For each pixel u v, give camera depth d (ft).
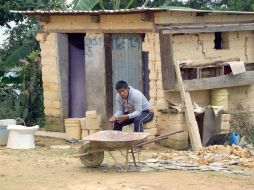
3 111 62.75
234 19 57.11
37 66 64.80
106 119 55.21
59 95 57.88
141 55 53.11
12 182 34.35
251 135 55.42
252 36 58.39
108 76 55.06
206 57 54.29
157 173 36.35
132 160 42.34
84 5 61.11
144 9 49.29
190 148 51.90
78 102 58.70
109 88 55.11
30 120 64.08
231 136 52.65
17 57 67.05
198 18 53.88
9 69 66.33
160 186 32.63
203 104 54.70
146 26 51.31
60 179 34.99
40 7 69.41
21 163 40.68
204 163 40.60
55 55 57.88
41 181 34.50
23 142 49.03
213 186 32.94
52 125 58.59
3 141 50.57
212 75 54.13
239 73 54.60
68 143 53.98
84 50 57.52
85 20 55.67
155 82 51.72
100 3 69.00
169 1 78.69
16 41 73.72
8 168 38.65
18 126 49.21
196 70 52.65
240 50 57.41
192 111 50.88
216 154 44.37
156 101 51.80
